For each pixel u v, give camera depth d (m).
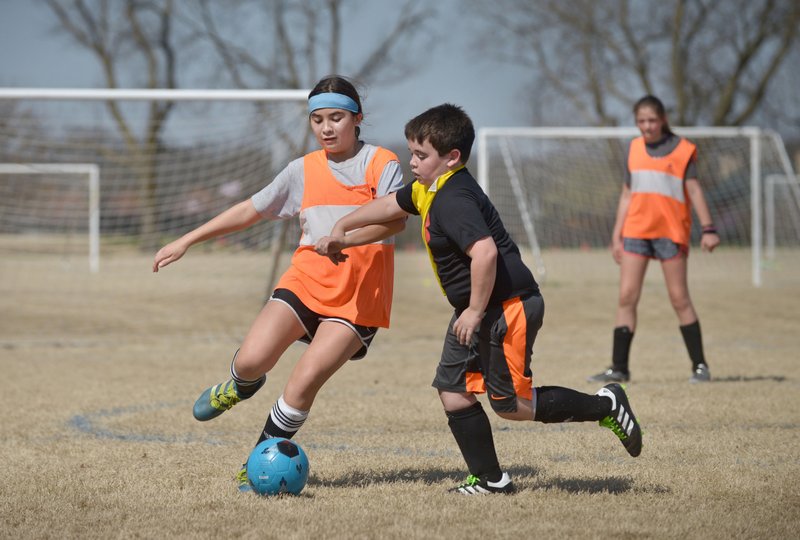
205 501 13.91
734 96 129.75
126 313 51.91
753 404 22.95
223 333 43.28
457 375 14.15
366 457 17.41
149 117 60.03
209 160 56.59
